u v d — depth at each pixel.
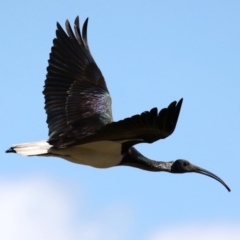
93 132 15.84
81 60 17.81
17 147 16.39
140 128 14.88
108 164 16.86
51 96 17.42
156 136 15.07
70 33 17.91
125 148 16.64
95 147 16.47
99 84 17.75
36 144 16.44
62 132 16.97
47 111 17.33
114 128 14.91
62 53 17.70
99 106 17.42
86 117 17.17
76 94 17.47
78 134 16.75
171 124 14.62
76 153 16.55
